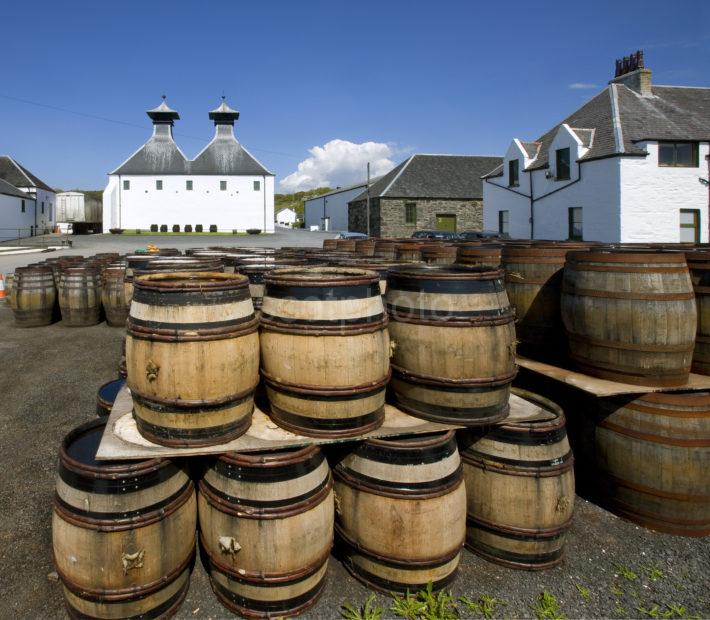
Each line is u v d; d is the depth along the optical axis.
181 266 5.68
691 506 4.12
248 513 3.13
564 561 3.85
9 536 3.96
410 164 40.59
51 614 3.25
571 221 25.78
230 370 3.35
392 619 3.25
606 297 4.42
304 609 3.29
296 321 3.47
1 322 12.80
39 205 55.12
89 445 3.50
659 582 3.63
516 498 3.71
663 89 26.77
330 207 60.62
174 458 3.24
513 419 3.91
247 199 56.78
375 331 3.56
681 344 4.26
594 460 4.58
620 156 22.73
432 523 3.37
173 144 57.72
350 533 3.56
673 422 4.12
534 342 5.32
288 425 3.59
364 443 3.49
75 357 9.23
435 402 3.78
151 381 3.30
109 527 2.97
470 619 3.27
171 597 3.24
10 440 5.64
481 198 39.25
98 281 12.48
